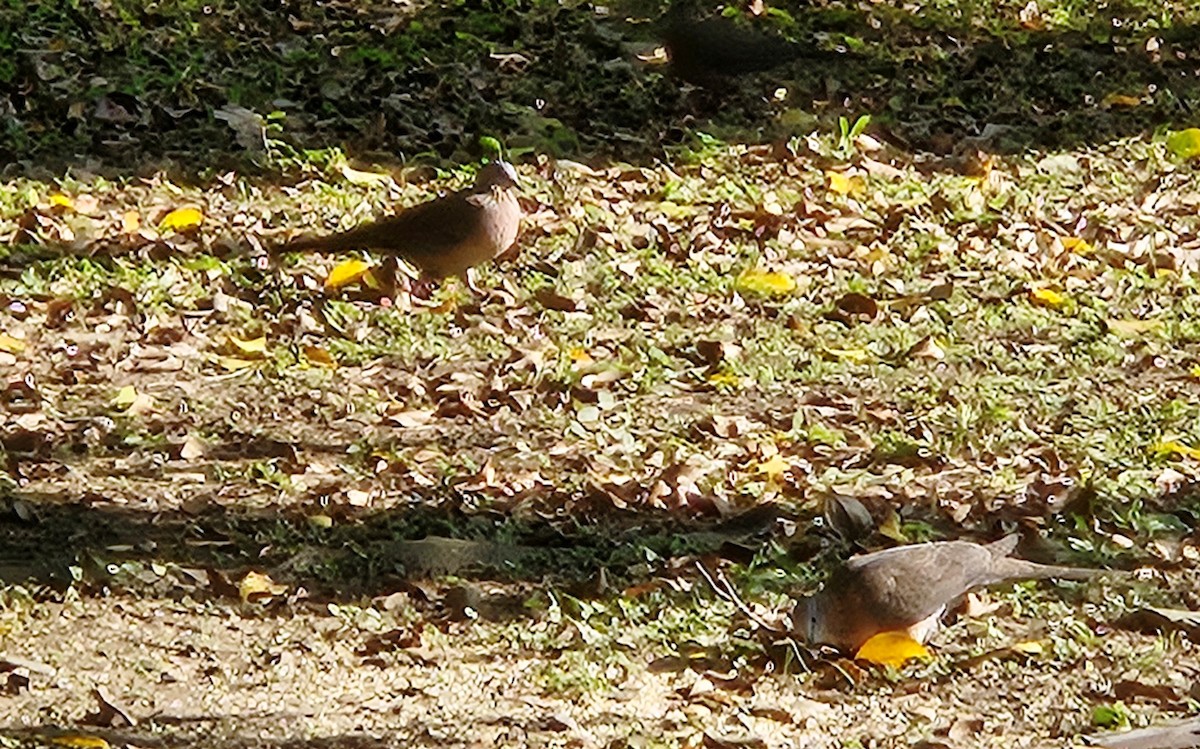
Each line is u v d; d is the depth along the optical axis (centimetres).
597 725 763
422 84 1496
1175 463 1045
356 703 776
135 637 822
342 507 943
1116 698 810
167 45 1492
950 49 1627
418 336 1143
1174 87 1612
